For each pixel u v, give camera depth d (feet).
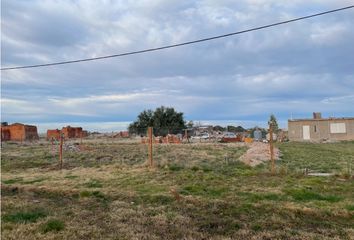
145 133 220.23
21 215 27.84
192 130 224.74
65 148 111.75
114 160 73.51
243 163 60.80
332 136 181.88
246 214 27.43
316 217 26.53
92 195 36.22
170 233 23.39
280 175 44.86
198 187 37.83
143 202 32.68
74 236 22.93
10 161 76.54
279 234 22.49
